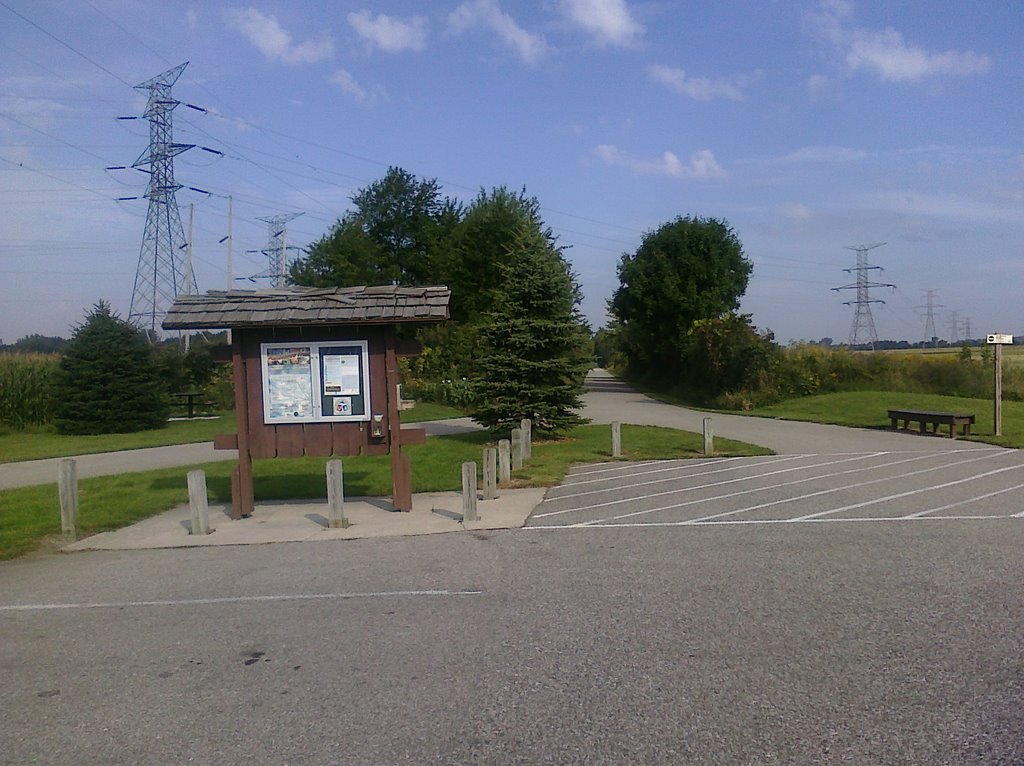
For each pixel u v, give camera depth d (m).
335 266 58.78
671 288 50.38
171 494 14.08
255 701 5.23
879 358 34.44
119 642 6.53
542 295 21.70
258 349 12.09
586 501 12.76
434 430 25.53
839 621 6.44
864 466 16.16
